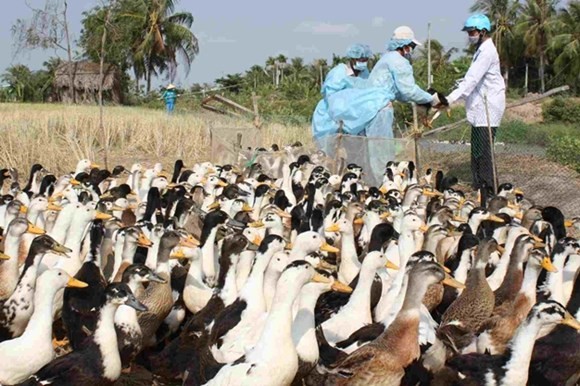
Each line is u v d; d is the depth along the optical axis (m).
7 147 24.05
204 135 30.33
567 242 10.12
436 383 7.94
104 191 17.94
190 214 14.79
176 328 10.67
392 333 7.91
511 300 9.66
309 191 16.31
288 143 27.41
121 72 60.34
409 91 20.16
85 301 9.85
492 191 17.34
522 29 77.62
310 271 7.59
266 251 9.46
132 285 9.52
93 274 10.20
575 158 22.55
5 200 15.34
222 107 41.88
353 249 11.84
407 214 11.62
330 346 8.35
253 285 8.91
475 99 18.77
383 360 7.74
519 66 87.75
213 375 8.20
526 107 57.12
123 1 60.72
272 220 12.87
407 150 20.39
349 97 20.64
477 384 7.68
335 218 14.35
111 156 27.20
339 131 20.69
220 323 8.71
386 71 20.39
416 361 7.89
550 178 21.34
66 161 24.52
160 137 28.73
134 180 19.25
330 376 7.86
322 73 71.69
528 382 8.38
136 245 11.35
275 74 78.69
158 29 61.47
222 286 9.84
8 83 62.91
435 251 11.93
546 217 13.51
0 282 10.53
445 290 10.45
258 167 20.52
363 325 9.08
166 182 18.81
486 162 18.72
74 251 11.23
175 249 10.53
